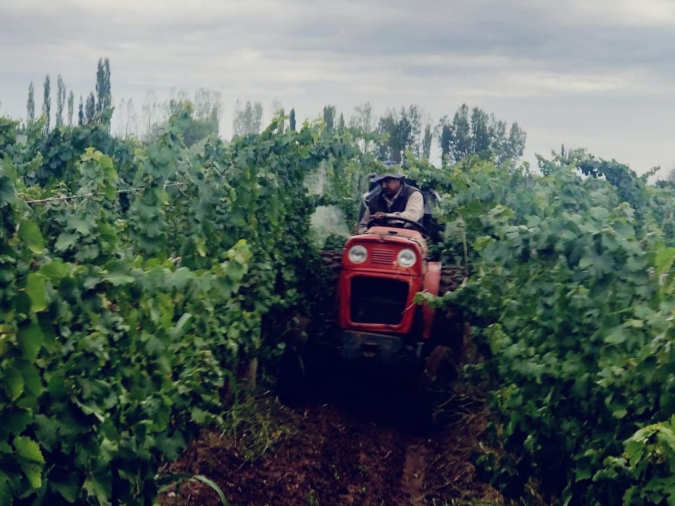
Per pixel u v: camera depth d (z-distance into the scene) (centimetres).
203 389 584
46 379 418
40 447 421
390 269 850
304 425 823
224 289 542
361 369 885
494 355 693
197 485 656
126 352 469
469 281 768
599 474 460
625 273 502
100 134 855
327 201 1122
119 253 547
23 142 1047
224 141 896
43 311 394
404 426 856
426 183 1117
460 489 699
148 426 488
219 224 752
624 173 1146
